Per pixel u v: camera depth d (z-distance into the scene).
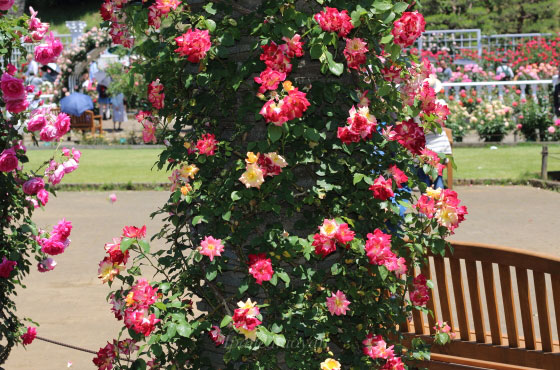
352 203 3.76
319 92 3.67
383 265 3.65
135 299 3.42
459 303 4.42
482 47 32.34
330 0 3.63
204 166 3.76
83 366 5.78
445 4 39.56
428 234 4.11
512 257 4.15
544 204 12.31
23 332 4.84
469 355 4.42
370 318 3.88
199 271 3.79
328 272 3.80
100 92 24.88
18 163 4.64
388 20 3.58
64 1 53.19
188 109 3.82
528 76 22.97
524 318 4.22
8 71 4.67
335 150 3.73
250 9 3.71
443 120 4.04
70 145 21.27
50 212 12.45
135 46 3.91
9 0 4.60
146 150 20.61
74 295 7.73
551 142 19.55
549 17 41.12
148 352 3.66
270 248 3.63
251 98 3.70
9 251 4.69
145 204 13.11
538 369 4.21
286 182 3.65
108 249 3.56
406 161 3.91
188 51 3.44
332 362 3.59
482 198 13.04
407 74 3.91
